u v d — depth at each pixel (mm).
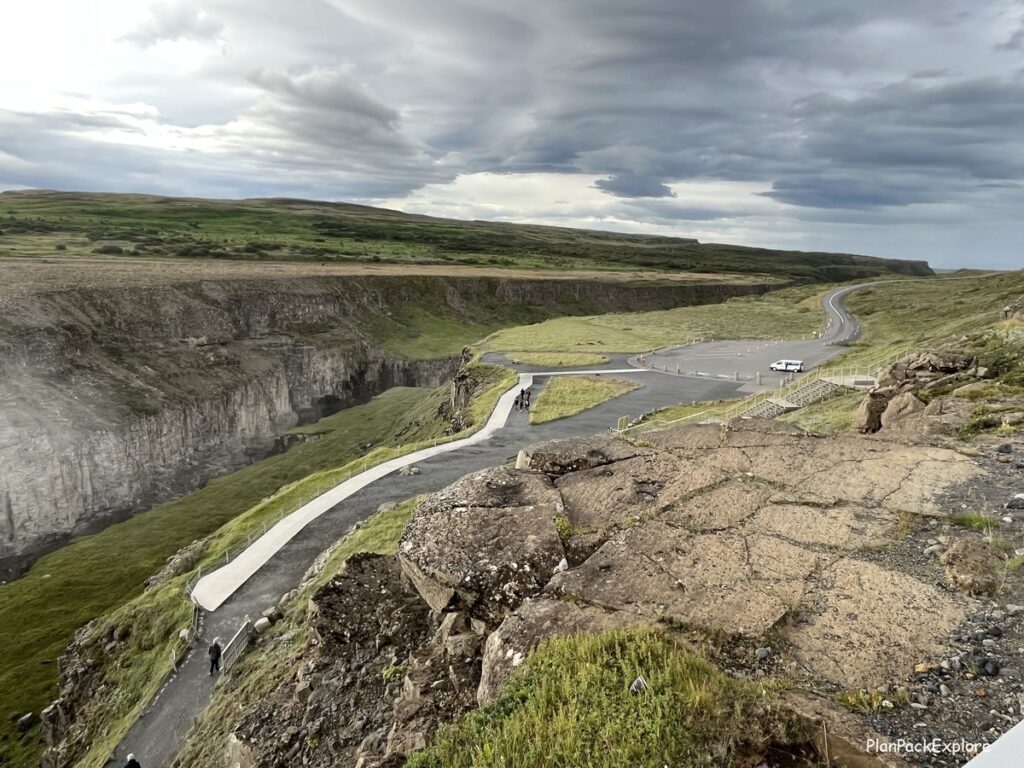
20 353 55156
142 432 57656
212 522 47094
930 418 14414
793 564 7461
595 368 56219
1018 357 18266
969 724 4762
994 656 5586
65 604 34156
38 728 22516
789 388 36875
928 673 5457
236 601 20484
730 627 6270
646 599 6930
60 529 48938
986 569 6930
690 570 7438
